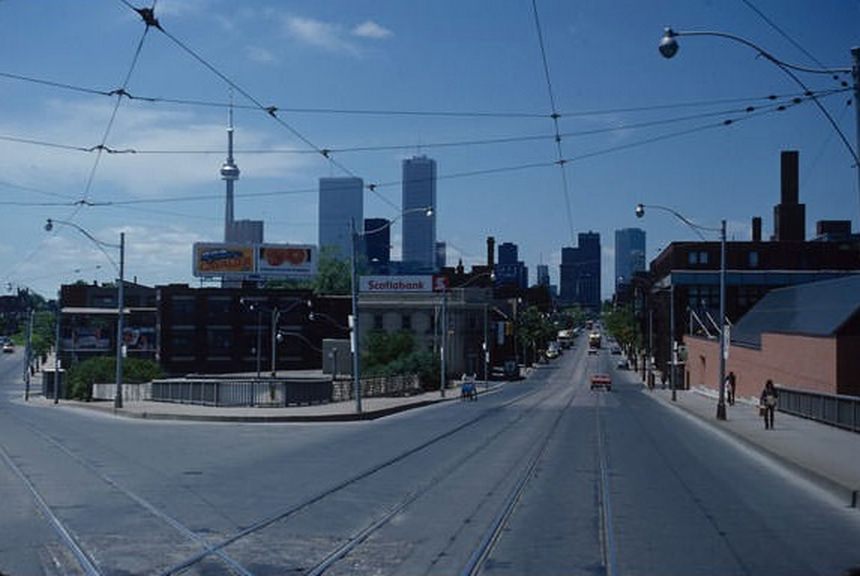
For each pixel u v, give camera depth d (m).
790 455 24.19
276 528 13.66
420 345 109.38
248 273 116.38
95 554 11.70
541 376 124.88
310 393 53.53
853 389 41.06
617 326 164.00
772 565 11.27
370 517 14.68
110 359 83.25
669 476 20.69
